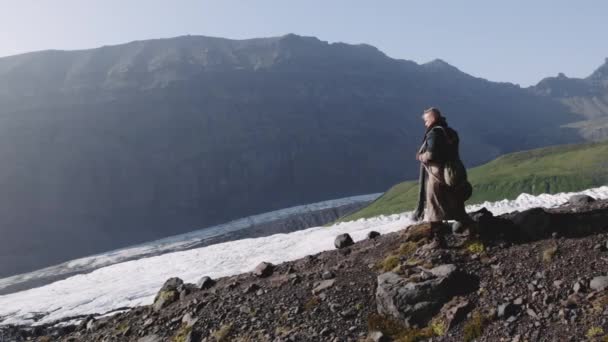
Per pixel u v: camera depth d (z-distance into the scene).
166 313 10.59
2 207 192.25
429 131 8.27
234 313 9.29
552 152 116.25
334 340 7.54
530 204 35.59
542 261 7.44
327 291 8.93
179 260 48.69
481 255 8.10
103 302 35.91
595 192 33.50
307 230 50.00
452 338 6.64
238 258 41.97
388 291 7.69
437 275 7.66
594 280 6.54
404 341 6.91
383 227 37.03
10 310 40.31
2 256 174.00
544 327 6.15
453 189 8.25
